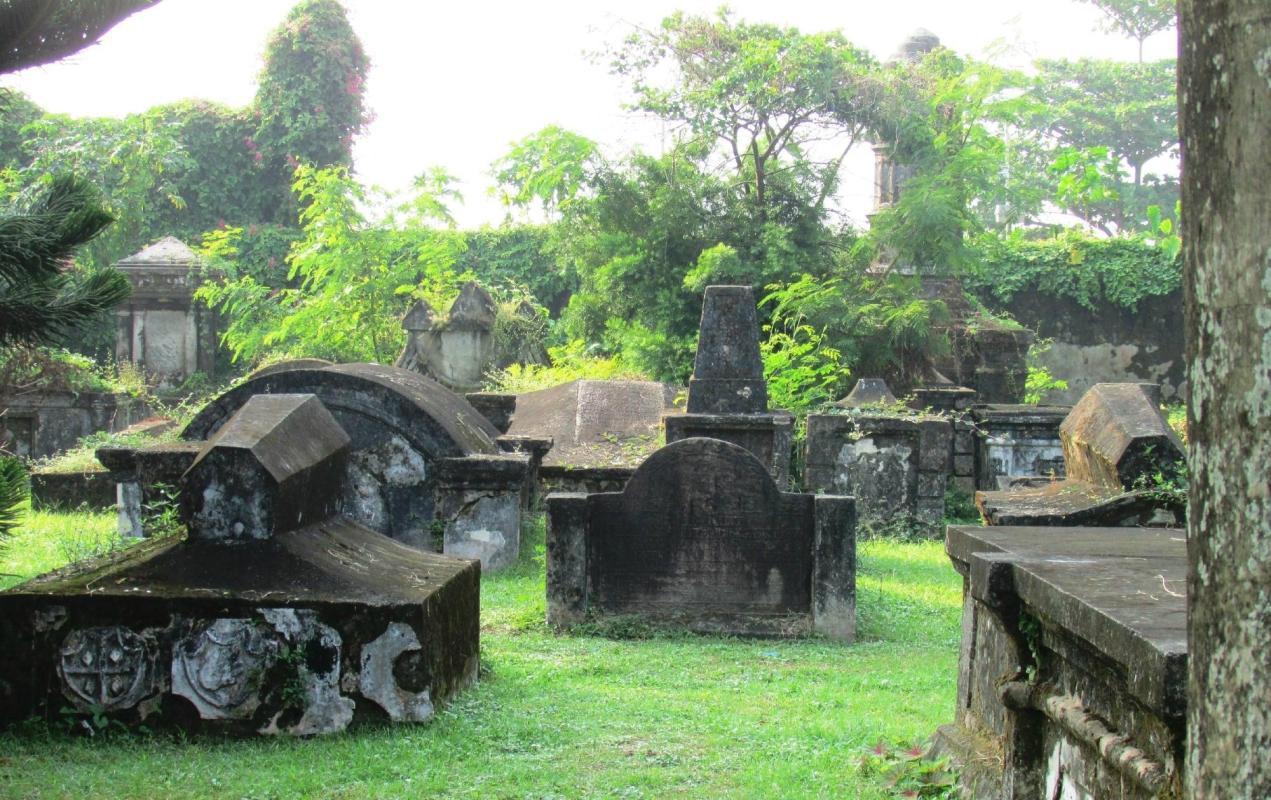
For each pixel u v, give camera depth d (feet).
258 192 120.16
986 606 15.97
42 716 19.86
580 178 82.99
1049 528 19.57
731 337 42.86
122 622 19.98
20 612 19.89
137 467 36.19
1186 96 7.79
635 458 45.03
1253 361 7.41
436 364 70.69
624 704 23.09
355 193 80.33
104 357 96.78
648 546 31.37
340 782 17.85
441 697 21.54
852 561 31.12
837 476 53.26
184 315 93.35
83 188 20.45
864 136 82.94
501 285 111.55
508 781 18.11
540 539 40.60
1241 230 7.43
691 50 81.97
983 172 81.15
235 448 20.94
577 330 87.51
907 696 24.95
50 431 65.77
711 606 31.32
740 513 31.32
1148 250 108.88
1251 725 7.42
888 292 78.74
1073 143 127.03
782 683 25.98
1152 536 18.43
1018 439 60.13
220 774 17.98
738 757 19.58
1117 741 12.26
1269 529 7.38
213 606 20.03
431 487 37.50
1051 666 14.67
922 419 52.95
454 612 22.61
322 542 22.34
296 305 94.63
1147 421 30.81
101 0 18.39
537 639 30.04
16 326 19.27
